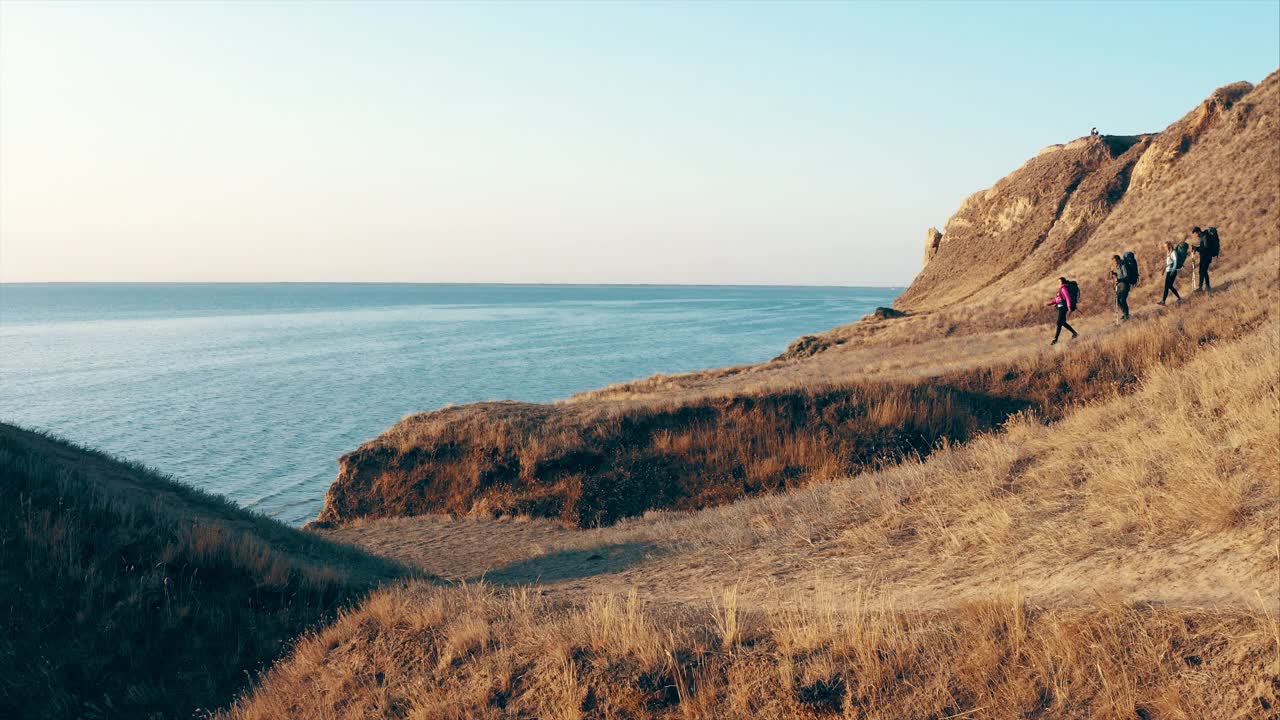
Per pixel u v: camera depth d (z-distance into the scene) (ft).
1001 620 17.19
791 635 18.58
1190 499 22.48
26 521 30.19
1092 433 34.60
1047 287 126.21
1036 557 23.59
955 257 260.42
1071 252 179.63
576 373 239.30
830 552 31.09
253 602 29.89
